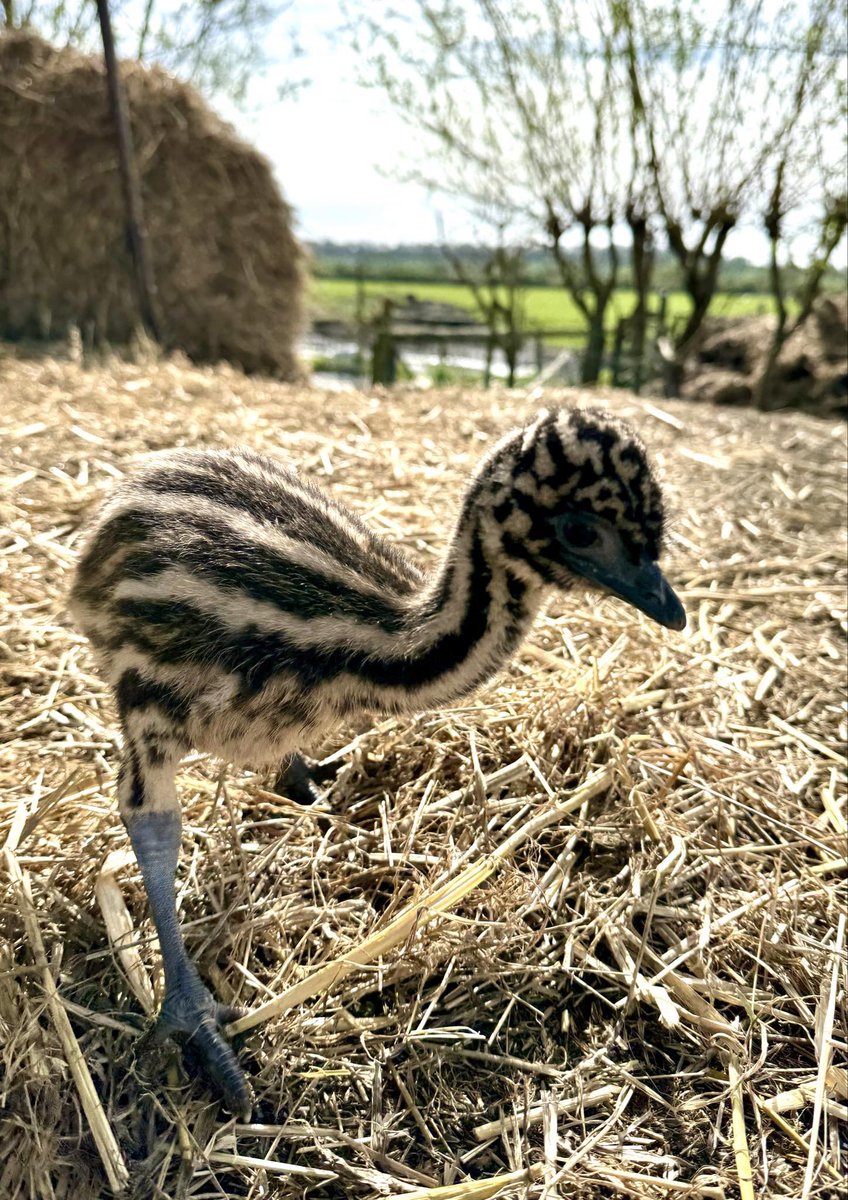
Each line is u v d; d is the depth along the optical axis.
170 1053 0.34
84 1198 0.31
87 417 0.74
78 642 0.53
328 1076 0.35
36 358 1.05
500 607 0.36
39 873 0.39
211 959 0.37
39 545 0.59
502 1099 0.35
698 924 0.40
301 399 0.86
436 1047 0.36
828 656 0.56
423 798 0.44
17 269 1.18
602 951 0.40
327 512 0.41
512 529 0.34
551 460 0.33
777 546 0.67
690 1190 0.32
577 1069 0.35
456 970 0.38
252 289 1.28
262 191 1.28
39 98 1.15
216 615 0.36
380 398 0.90
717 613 0.60
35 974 0.35
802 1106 0.35
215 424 0.75
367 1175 0.32
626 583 0.33
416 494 0.68
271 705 0.36
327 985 0.36
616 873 0.42
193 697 0.36
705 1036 0.37
